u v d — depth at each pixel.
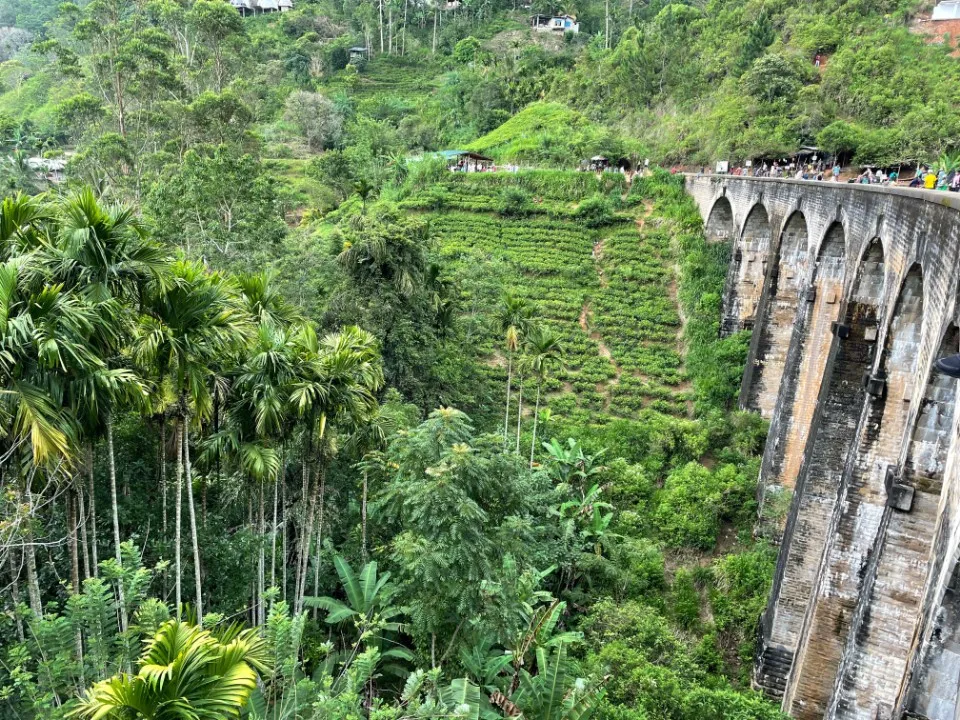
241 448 17.20
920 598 15.87
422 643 18.36
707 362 43.25
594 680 15.30
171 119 50.62
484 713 15.70
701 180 53.78
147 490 18.84
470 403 38.72
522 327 32.78
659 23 84.00
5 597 14.16
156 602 11.54
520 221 58.72
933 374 15.70
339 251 37.44
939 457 15.66
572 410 41.09
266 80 96.12
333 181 68.12
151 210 35.84
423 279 36.38
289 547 22.58
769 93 62.06
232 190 34.62
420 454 17.83
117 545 14.12
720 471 34.41
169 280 14.20
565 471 33.53
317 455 19.64
